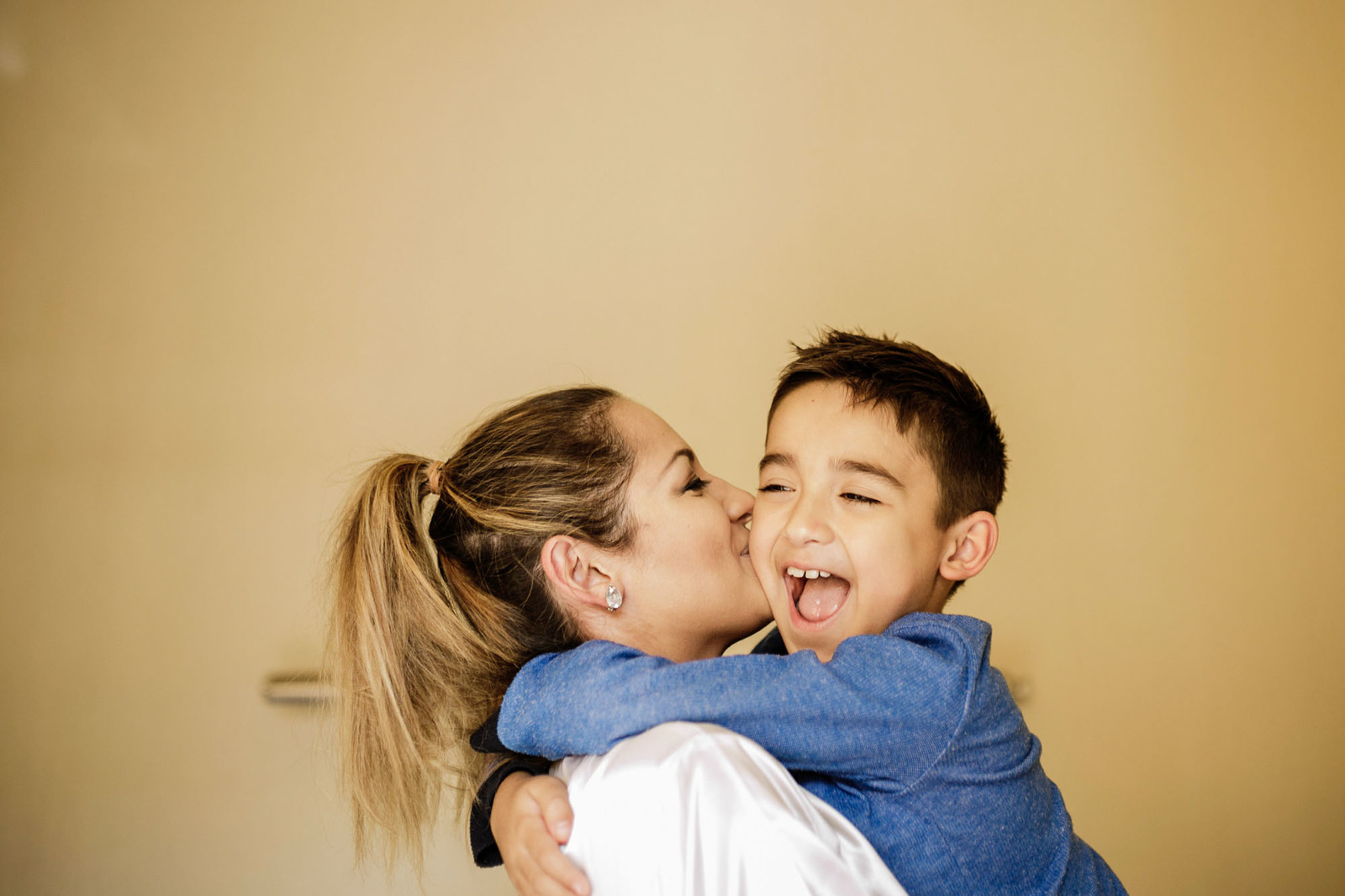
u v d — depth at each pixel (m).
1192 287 2.73
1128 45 2.77
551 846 0.79
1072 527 2.61
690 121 2.68
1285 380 2.75
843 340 1.11
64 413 2.57
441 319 2.61
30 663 2.48
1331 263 2.81
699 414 2.59
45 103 2.68
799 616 1.04
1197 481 2.67
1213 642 2.62
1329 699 2.66
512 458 1.06
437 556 1.11
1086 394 2.65
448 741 1.08
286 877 2.40
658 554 1.03
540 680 0.91
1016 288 2.66
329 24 2.71
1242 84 2.81
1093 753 2.54
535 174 2.66
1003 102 2.71
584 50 2.70
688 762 0.74
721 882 0.71
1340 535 2.73
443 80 2.69
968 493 1.07
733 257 2.64
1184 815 2.56
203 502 2.54
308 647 2.48
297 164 2.66
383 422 2.58
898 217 2.66
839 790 0.86
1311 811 2.62
